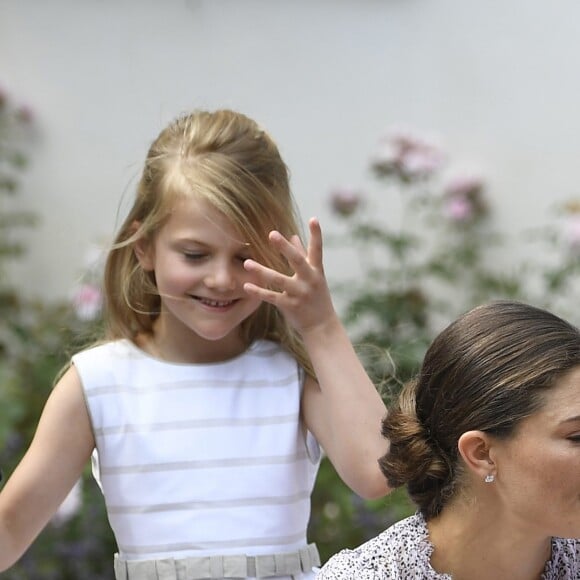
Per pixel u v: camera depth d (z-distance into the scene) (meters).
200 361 5.45
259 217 5.18
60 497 5.26
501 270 10.28
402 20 10.38
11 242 10.46
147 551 5.21
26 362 9.70
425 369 4.25
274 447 5.34
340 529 8.66
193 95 10.34
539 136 10.20
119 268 5.53
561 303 9.88
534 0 10.20
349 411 5.13
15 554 5.22
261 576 5.20
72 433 5.26
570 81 10.14
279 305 5.11
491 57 10.29
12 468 8.68
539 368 3.95
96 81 10.41
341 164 10.41
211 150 5.27
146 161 5.42
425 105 10.37
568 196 10.12
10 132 10.42
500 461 4.02
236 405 5.37
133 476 5.26
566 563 4.40
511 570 4.27
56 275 10.45
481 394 4.00
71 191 10.45
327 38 10.41
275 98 10.40
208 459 5.28
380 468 4.63
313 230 5.05
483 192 10.30
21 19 10.45
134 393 5.34
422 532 4.32
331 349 5.19
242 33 10.38
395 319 9.77
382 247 10.34
